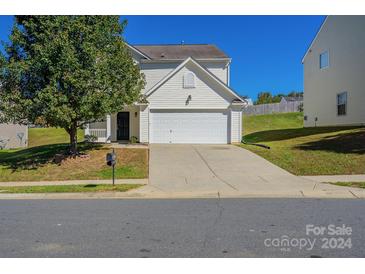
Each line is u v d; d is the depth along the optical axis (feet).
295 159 56.34
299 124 143.95
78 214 29.17
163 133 82.07
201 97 81.87
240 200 34.83
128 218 27.61
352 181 42.11
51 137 126.21
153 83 95.76
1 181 49.55
